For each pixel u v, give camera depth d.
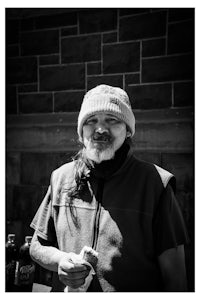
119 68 1.73
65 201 1.03
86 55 1.79
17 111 1.93
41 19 1.87
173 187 1.01
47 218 1.08
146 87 1.68
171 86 1.63
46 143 1.84
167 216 0.93
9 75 1.94
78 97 1.81
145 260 0.92
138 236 0.93
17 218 1.88
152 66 1.67
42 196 1.83
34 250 1.06
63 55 1.83
